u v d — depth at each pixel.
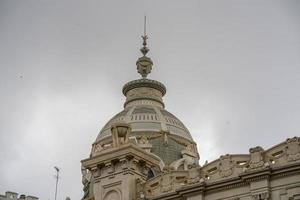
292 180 35.62
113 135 44.12
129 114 59.00
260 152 37.34
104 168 43.28
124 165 42.22
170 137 57.19
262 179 36.41
